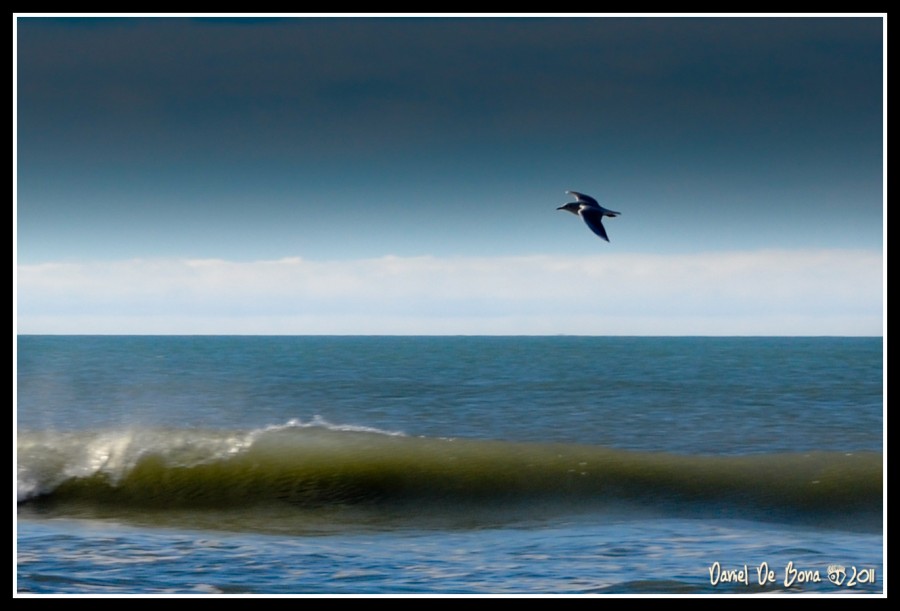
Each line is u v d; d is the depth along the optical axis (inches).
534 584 1589.6
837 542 1877.5
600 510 2153.1
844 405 3988.7
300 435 2507.4
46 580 1605.6
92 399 4259.4
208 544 1866.4
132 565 1702.8
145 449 2399.1
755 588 1573.6
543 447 2498.8
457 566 1706.4
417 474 2330.2
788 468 2347.4
